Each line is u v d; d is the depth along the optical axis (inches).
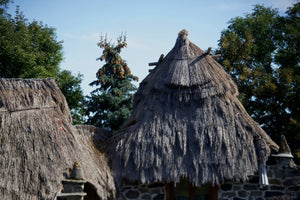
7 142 421.1
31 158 417.1
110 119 1062.4
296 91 1069.8
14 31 1088.8
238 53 1093.8
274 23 1186.0
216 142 494.9
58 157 432.5
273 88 1034.1
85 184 453.1
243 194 508.1
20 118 446.6
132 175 488.1
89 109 1111.6
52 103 498.0
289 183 507.5
